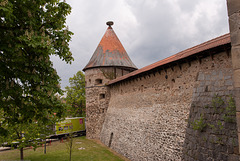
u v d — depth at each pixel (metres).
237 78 2.25
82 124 23.67
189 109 8.34
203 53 7.52
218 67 7.03
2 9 3.54
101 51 21.34
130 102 14.10
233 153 5.32
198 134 6.76
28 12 4.32
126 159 12.29
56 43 5.04
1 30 4.28
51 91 4.64
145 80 12.29
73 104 27.89
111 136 16.17
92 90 20.08
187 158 7.07
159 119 10.27
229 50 6.54
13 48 4.10
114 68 19.83
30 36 3.88
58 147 16.28
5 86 4.39
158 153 9.63
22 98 4.62
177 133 8.67
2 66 4.34
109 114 17.88
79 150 14.79
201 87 7.54
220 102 6.31
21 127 10.57
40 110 4.81
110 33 22.80
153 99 11.30
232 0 2.33
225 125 5.81
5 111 4.73
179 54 9.74
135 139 12.12
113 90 18.12
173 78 9.70
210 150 6.06
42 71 4.82
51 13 5.11
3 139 10.20
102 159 12.23
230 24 2.35
